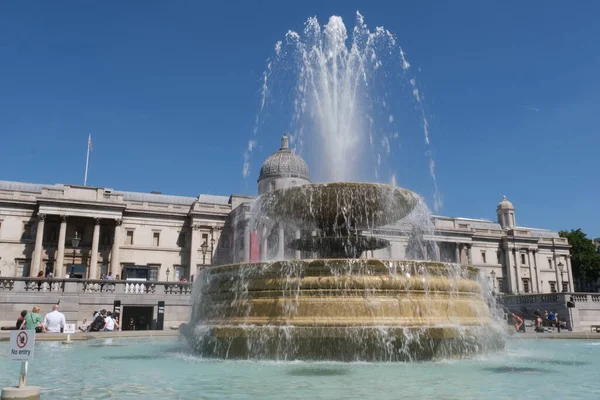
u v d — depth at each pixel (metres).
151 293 36.47
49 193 64.38
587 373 8.98
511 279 90.50
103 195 67.06
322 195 15.30
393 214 16.56
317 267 11.91
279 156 73.81
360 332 10.98
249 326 11.72
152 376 8.57
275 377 8.43
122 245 69.19
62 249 63.69
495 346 13.16
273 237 54.81
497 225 101.56
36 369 9.63
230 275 12.85
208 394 6.73
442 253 83.94
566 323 39.12
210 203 72.38
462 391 6.99
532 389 7.17
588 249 100.94
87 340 19.56
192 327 13.50
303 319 11.48
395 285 11.81
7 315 32.59
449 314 12.22
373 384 7.65
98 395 6.65
